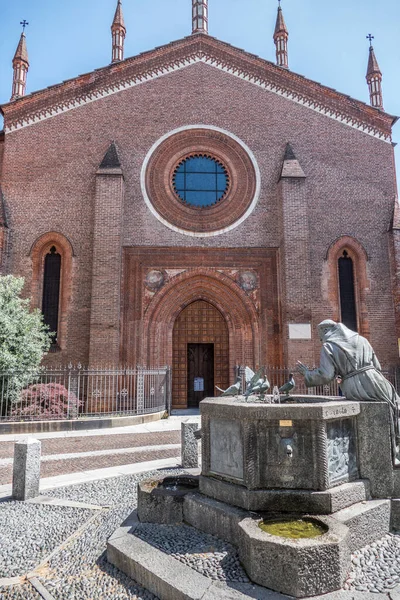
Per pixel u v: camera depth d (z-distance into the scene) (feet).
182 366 66.23
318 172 68.54
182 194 68.33
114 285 60.85
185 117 68.80
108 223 62.39
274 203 67.46
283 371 61.52
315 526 16.46
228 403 19.56
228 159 68.49
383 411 19.93
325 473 17.89
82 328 62.44
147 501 20.01
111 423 48.85
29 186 65.51
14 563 17.51
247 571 14.84
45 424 45.83
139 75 69.26
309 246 66.08
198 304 67.62
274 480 18.16
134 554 16.33
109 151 65.41
